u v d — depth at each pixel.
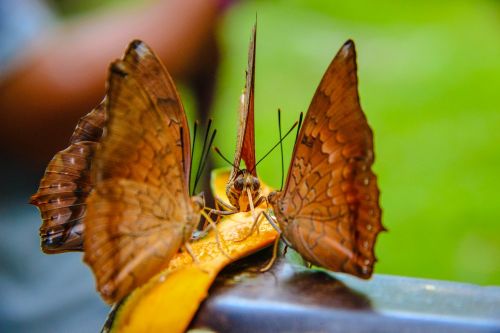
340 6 1.47
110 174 0.33
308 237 0.34
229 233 0.37
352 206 0.33
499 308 0.32
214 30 0.53
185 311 0.32
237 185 0.39
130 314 0.33
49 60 0.50
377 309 0.32
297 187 0.35
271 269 0.35
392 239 0.94
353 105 0.33
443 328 0.31
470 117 1.17
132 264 0.34
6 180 0.51
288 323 0.32
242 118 0.40
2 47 0.49
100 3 0.70
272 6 1.44
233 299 0.32
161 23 0.52
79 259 0.54
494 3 1.45
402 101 1.23
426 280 0.33
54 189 0.36
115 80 0.33
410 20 1.46
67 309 0.53
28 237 0.52
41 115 0.50
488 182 1.02
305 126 0.34
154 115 0.34
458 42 1.37
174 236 0.35
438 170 1.06
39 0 0.53
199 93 0.57
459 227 0.94
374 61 1.34
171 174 0.35
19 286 0.52
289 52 1.38
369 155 0.33
